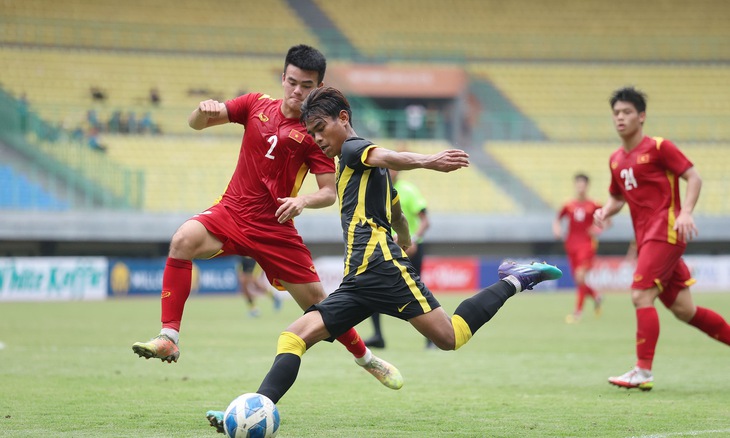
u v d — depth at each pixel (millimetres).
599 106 141750
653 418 24156
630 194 30812
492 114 139000
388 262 20031
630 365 38438
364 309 20344
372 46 143750
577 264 67812
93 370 35281
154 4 138500
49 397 27734
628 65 148250
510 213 123188
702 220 120688
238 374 34219
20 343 47125
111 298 97125
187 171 118188
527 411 25484
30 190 106750
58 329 56656
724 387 31188
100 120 119125
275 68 135875
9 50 126188
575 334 55406
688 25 154125
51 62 126438
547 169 130625
